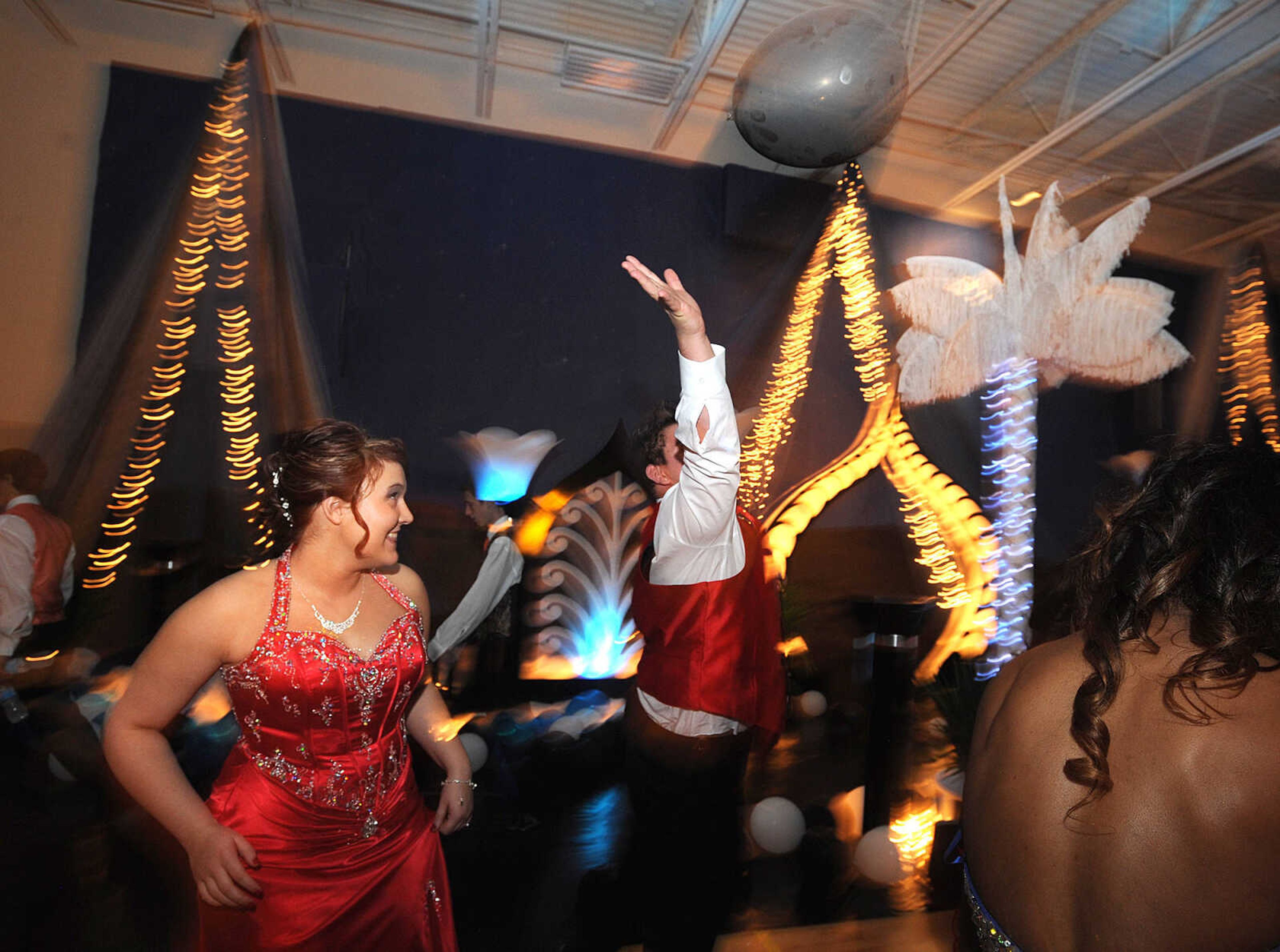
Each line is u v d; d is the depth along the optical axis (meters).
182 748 3.28
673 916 1.72
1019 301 6.45
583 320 5.89
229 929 1.38
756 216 6.14
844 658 5.59
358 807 1.46
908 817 2.75
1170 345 6.66
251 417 5.14
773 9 5.11
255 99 5.24
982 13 4.89
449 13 5.23
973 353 6.53
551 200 5.88
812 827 3.01
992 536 6.50
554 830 2.93
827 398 6.39
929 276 6.41
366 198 5.50
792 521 6.20
